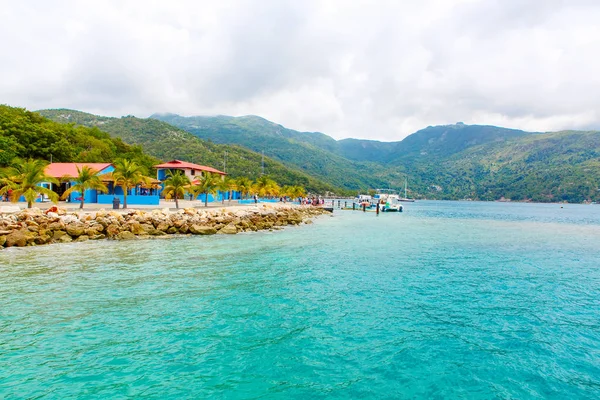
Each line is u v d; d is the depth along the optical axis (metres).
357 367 10.01
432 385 9.22
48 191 36.09
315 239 35.44
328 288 17.53
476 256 28.12
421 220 70.75
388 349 11.14
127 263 21.61
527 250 32.34
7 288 16.06
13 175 40.69
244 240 32.94
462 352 11.09
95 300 14.77
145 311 13.68
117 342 11.05
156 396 8.37
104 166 54.75
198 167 74.31
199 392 8.59
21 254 23.55
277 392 8.70
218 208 50.12
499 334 12.52
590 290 18.42
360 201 137.00
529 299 16.66
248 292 16.48
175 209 45.34
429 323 13.37
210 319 13.09
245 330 12.20
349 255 26.73
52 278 17.88
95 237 30.28
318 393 8.71
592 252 31.80
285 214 54.59
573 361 10.68
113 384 8.80
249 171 171.50
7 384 8.68
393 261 24.92
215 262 22.66
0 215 28.69
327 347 11.16
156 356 10.25
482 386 9.25
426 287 18.27
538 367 10.29
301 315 13.76
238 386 8.90
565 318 14.20
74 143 84.62
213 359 10.19
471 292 17.58
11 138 62.53
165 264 21.64
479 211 128.12
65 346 10.70
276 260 23.92
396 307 15.02
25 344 10.77
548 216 99.12
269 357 10.41
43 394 8.32
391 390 8.94
